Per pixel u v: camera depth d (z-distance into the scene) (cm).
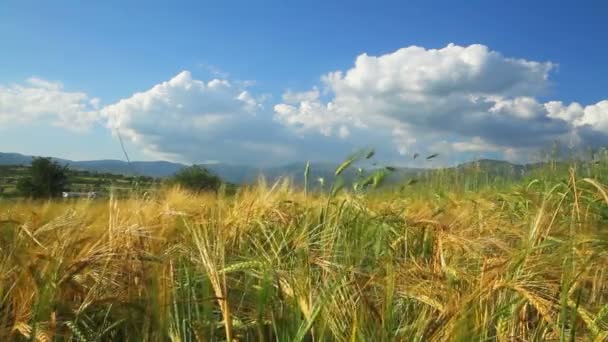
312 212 458
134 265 275
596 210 462
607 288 280
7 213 491
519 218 532
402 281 280
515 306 245
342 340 224
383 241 382
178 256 311
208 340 235
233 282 302
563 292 216
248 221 419
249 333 259
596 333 217
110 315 264
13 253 277
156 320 235
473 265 319
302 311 238
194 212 484
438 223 386
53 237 336
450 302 233
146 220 405
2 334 228
